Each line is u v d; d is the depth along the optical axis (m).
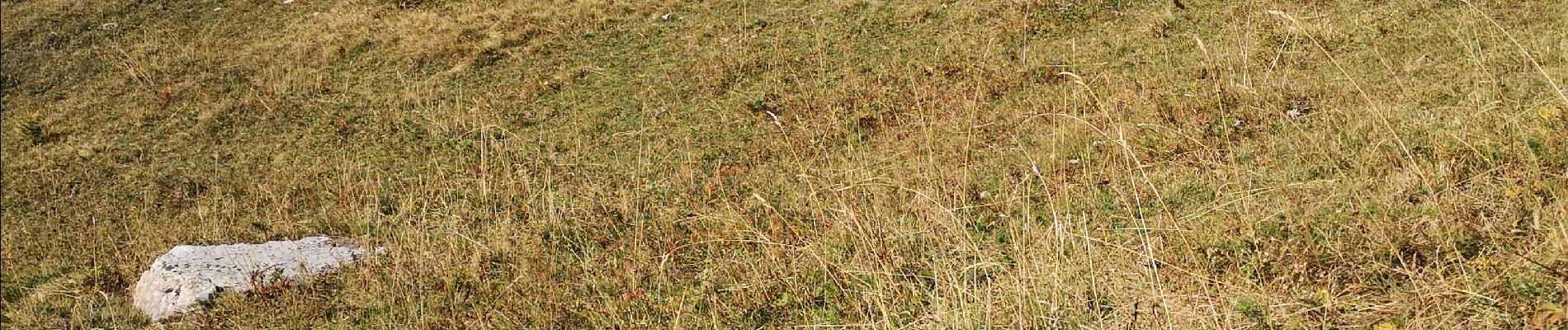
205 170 13.46
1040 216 6.82
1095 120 8.70
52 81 17.03
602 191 10.43
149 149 14.29
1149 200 6.65
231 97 15.51
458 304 7.41
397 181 12.01
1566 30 8.65
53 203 13.13
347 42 16.78
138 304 8.89
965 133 9.85
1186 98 9.05
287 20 18.19
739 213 8.26
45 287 10.17
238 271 8.80
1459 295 4.55
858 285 6.04
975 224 6.80
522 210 9.85
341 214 10.84
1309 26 10.59
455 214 10.01
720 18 15.86
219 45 17.48
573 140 12.56
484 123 13.46
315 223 10.75
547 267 7.82
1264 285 5.06
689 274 7.14
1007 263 5.76
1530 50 8.23
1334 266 5.16
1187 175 7.00
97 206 12.87
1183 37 11.84
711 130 12.13
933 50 13.48
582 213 9.31
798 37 14.77
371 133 13.73
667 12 16.45
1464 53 8.76
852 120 11.46
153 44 17.73
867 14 15.09
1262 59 10.05
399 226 9.95
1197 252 5.53
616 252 7.91
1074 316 5.04
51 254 11.48
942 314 5.12
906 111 11.57
